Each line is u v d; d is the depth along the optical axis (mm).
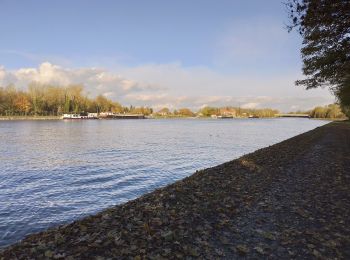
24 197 18188
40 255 6453
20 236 12203
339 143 32812
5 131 81500
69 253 6527
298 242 7480
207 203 10258
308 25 14594
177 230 7930
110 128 104750
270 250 7051
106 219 8680
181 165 30484
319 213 9523
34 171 26609
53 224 13617
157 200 10562
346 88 29328
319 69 20875
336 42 17266
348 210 9773
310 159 20781
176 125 139000
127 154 38375
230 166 17844
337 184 13242
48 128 98312
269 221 8844
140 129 100812
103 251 6648
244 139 63688
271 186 12977
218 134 78625
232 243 7375
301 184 13328
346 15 13922
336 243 7391
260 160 19875
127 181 22750
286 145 30516
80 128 101438
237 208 9953
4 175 24828
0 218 14289
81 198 18031
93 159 33969
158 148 45406
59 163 31047
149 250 6789
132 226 8086
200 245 7188
